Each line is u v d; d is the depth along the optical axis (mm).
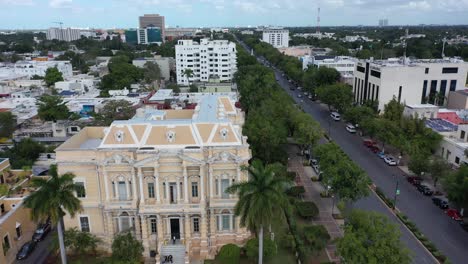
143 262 77438
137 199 77562
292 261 77062
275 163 103562
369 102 175000
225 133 78875
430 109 146625
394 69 169500
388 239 60906
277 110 147625
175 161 75875
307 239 79188
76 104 183750
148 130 79438
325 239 78938
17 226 82188
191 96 184125
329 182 89688
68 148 78625
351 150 139500
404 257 60688
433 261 75438
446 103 183500
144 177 76625
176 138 78188
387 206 97750
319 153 103688
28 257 79875
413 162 109312
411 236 84000
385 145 144500
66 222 79500
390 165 124688
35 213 64938
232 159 77000
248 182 65188
